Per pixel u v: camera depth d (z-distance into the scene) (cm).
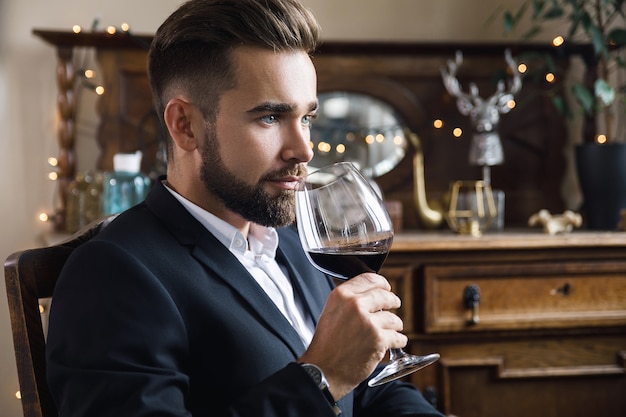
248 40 99
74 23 239
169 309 94
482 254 207
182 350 95
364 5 249
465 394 209
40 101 239
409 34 252
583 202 240
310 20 104
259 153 100
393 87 247
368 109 247
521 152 254
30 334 98
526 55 238
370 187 99
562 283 210
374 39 250
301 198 97
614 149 227
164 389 86
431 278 205
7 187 239
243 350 98
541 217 225
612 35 231
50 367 89
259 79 99
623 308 212
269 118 101
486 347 209
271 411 87
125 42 233
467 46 243
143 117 239
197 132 105
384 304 92
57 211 234
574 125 258
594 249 211
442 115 250
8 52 237
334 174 98
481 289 207
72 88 233
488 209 225
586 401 214
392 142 247
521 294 208
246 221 113
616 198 229
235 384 98
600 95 223
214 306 99
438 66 249
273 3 101
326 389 89
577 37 255
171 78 106
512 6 255
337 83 244
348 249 96
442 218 242
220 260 103
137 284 92
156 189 109
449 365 206
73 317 90
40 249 102
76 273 93
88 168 242
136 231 102
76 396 85
